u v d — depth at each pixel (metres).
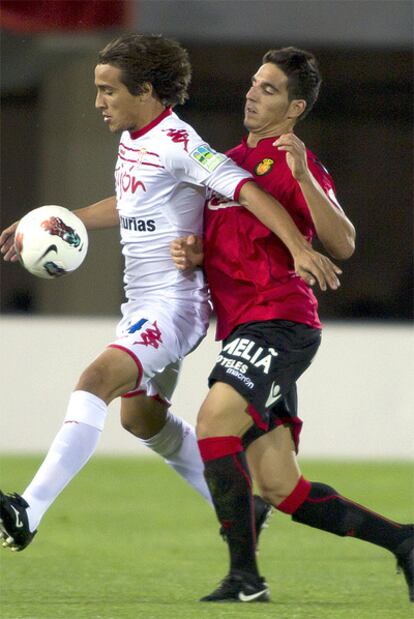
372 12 45.66
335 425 41.94
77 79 44.69
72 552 24.17
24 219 18.28
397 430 42.06
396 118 46.41
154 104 17.86
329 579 20.86
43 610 16.80
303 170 16.59
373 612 16.91
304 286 17.66
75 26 43.62
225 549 25.00
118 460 41.19
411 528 18.19
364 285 46.38
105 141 45.00
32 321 41.53
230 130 46.09
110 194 45.00
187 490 35.09
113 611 16.64
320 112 46.41
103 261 44.78
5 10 43.28
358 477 36.88
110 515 30.05
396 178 46.53
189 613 16.28
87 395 17.06
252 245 17.47
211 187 17.33
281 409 17.83
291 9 45.31
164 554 24.14
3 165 45.28
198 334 18.41
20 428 41.50
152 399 19.17
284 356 17.16
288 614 16.31
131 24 44.09
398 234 46.50
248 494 16.95
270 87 17.88
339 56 46.06
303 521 18.09
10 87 45.03
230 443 16.81
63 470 16.77
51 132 45.19
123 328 18.42
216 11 44.81
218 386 16.97
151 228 18.05
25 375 41.50
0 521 16.14
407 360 42.03
